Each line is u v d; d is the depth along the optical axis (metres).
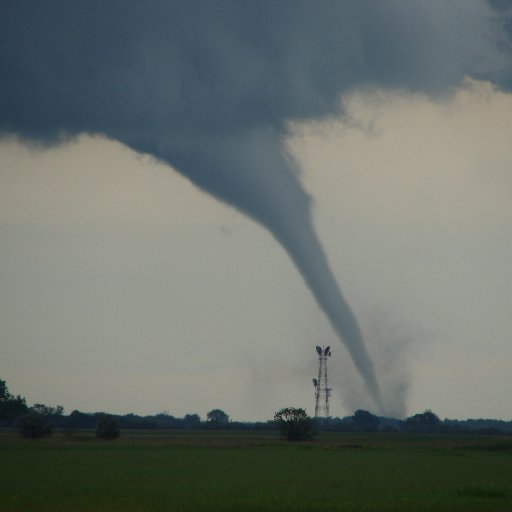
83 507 151.75
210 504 154.12
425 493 173.62
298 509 147.88
